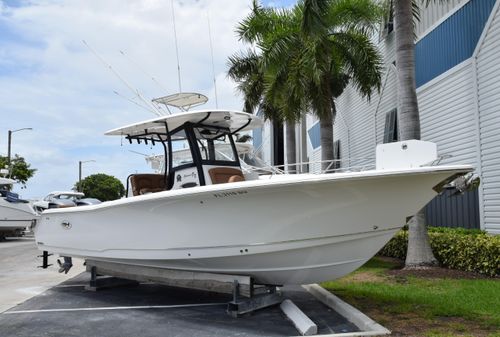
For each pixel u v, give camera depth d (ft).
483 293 23.89
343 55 48.55
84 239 26.50
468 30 39.55
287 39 47.70
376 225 20.08
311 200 18.85
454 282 27.50
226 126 26.12
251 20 53.93
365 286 27.09
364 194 18.75
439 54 44.52
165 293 27.89
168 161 25.94
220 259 21.21
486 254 29.60
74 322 21.01
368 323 18.65
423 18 47.78
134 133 28.12
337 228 19.67
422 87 47.85
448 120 42.78
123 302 25.35
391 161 19.69
